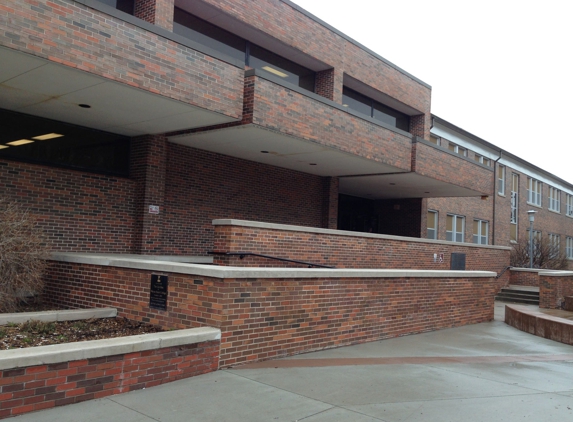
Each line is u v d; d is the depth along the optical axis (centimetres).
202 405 555
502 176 3331
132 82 938
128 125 1237
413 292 1078
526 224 3619
